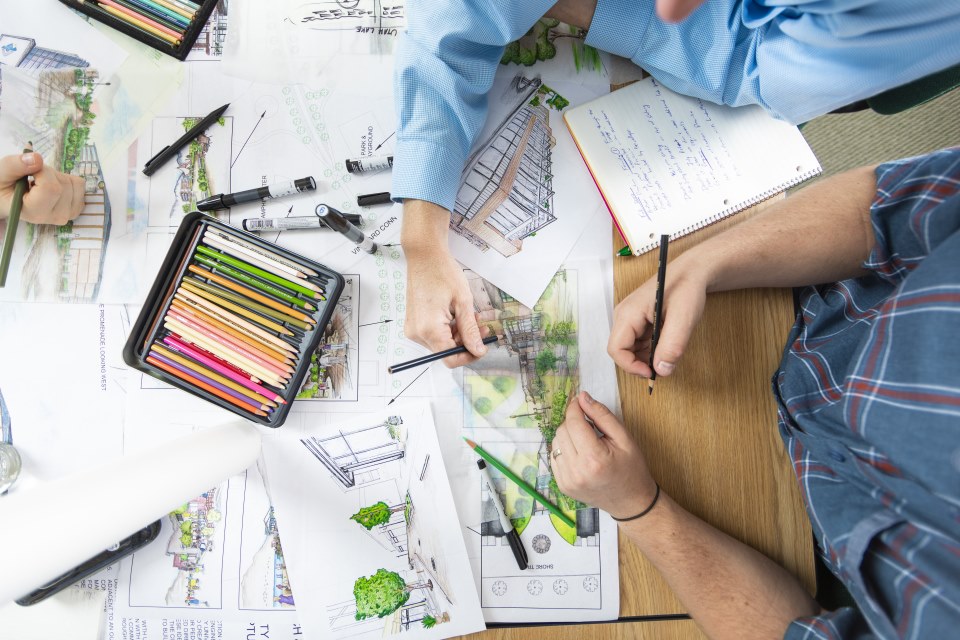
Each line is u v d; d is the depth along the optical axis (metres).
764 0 0.63
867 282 0.68
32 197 0.69
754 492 0.71
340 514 0.71
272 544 0.71
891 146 1.22
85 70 0.76
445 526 0.71
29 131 0.75
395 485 0.72
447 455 0.72
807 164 0.73
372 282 0.74
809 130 1.23
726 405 0.72
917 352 0.52
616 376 0.72
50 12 0.76
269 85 0.76
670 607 0.71
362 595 0.70
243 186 0.75
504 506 0.72
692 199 0.73
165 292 0.70
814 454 0.62
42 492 0.44
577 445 0.67
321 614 0.70
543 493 0.72
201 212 0.71
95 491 0.47
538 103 0.75
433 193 0.70
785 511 0.71
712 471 0.71
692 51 0.69
